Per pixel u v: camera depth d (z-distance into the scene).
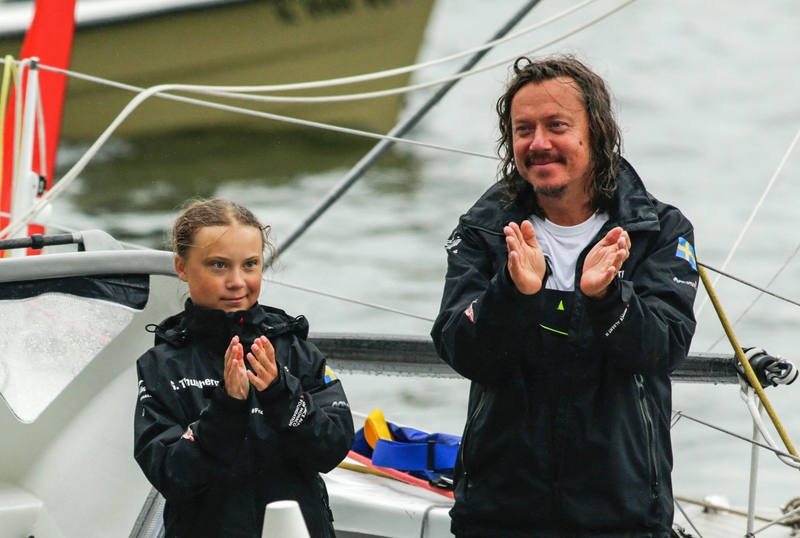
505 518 8.70
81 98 37.56
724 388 28.84
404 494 12.23
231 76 37.06
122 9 35.44
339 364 13.40
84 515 9.64
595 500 8.50
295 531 6.23
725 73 67.06
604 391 8.55
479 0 77.88
